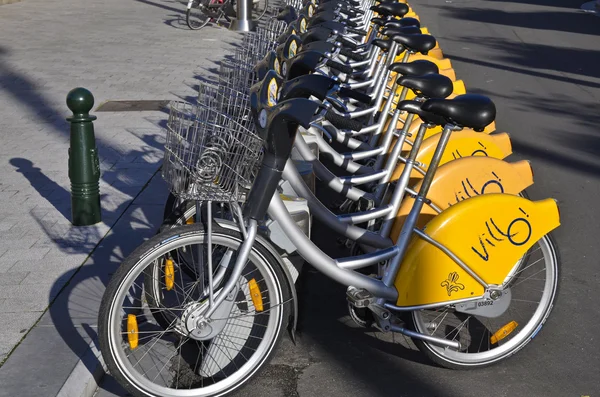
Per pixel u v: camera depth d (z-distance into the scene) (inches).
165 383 130.0
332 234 194.4
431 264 130.8
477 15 765.3
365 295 129.6
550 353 146.8
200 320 119.3
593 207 229.9
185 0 737.0
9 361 131.4
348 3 267.9
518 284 152.9
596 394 133.3
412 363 142.3
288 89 117.5
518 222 132.2
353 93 168.2
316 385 134.4
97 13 629.0
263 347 125.4
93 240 185.9
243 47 203.8
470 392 132.8
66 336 140.0
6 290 158.4
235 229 119.1
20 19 578.6
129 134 278.7
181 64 415.2
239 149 116.5
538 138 308.5
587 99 384.2
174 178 119.2
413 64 164.6
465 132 177.3
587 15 781.3
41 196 215.5
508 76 442.9
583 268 186.7
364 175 167.9
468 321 151.5
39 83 359.6
